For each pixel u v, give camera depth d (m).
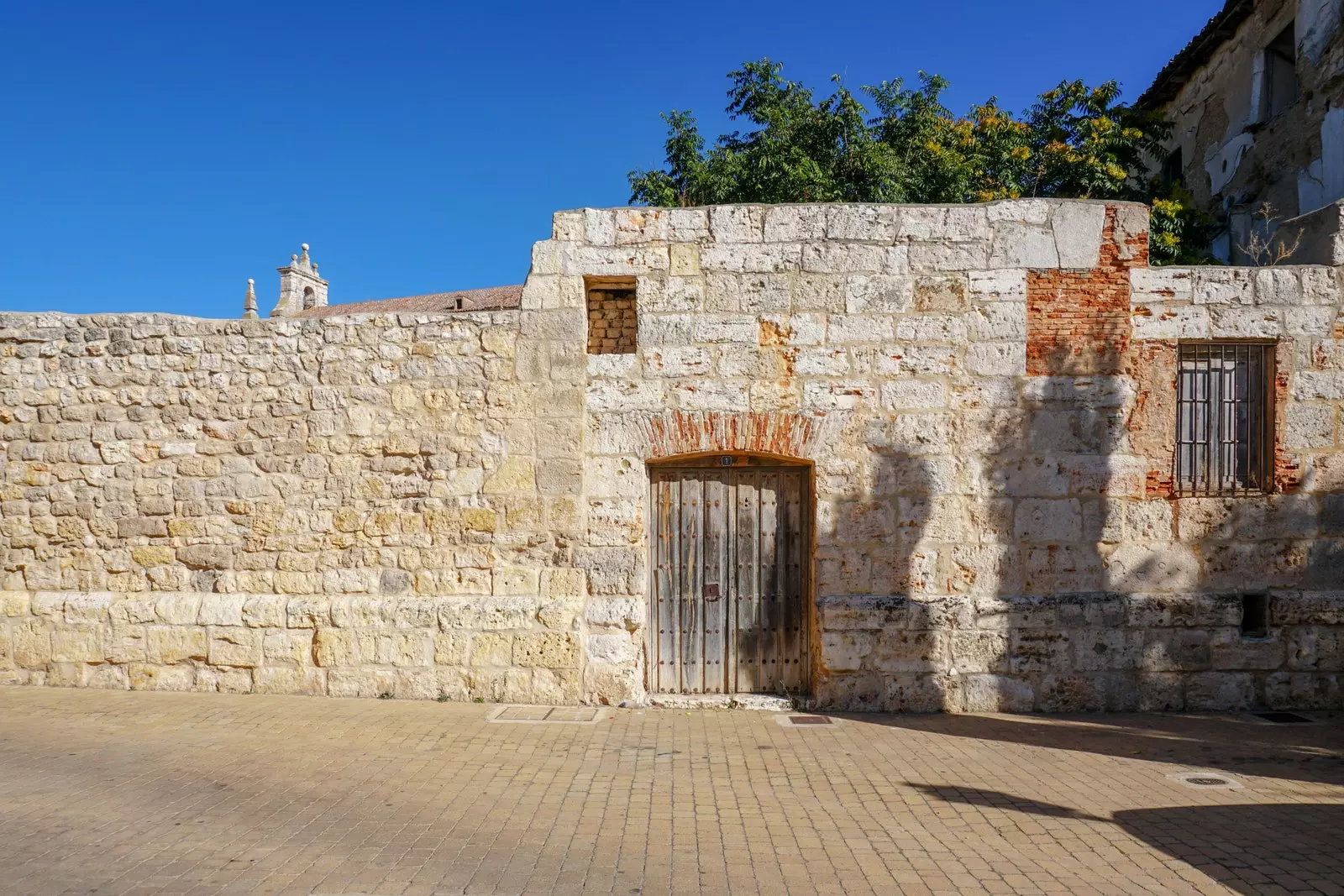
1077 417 8.31
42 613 8.70
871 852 4.87
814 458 8.30
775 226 8.40
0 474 8.84
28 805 5.37
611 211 8.48
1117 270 8.37
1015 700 8.16
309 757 6.49
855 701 8.16
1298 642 8.24
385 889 4.31
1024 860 4.78
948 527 8.28
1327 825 5.31
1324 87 13.31
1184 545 8.32
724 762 6.57
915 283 8.36
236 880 4.37
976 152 16.83
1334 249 8.43
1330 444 8.37
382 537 8.49
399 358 8.55
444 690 8.25
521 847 4.88
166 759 6.39
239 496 8.62
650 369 8.38
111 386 8.79
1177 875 4.59
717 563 8.57
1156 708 8.20
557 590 8.32
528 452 8.41
